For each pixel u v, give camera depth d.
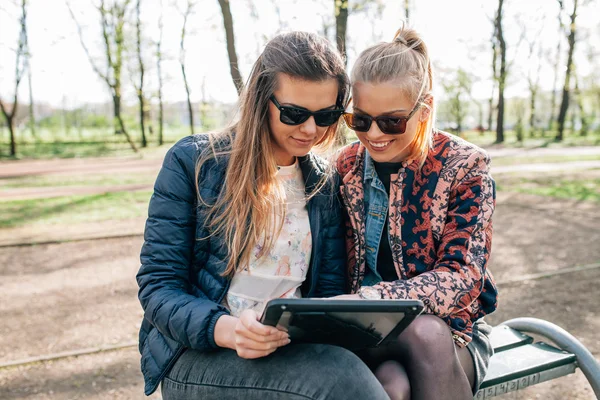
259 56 1.44
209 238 1.44
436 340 1.33
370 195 1.66
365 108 1.50
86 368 2.84
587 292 3.95
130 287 4.21
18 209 7.84
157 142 30.12
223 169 1.44
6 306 3.79
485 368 1.56
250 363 1.20
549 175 11.63
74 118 42.38
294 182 1.58
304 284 1.60
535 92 31.64
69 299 3.94
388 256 1.64
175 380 1.31
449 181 1.54
